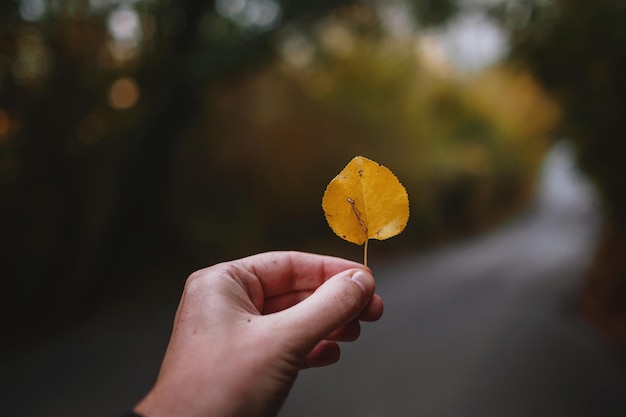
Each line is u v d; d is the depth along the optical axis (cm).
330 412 419
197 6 745
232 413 89
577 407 432
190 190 939
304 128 1173
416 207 1617
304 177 1171
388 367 531
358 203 110
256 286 125
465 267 1286
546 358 564
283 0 731
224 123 980
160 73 737
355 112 1332
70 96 679
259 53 760
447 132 2055
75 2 659
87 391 445
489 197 2486
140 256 798
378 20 848
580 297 855
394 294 944
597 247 1192
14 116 621
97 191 729
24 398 429
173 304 717
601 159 750
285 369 94
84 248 702
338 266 135
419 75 1750
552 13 680
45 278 649
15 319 595
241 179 1037
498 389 473
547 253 1556
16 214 622
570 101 761
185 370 92
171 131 791
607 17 588
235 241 942
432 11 802
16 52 614
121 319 654
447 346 611
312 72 1194
